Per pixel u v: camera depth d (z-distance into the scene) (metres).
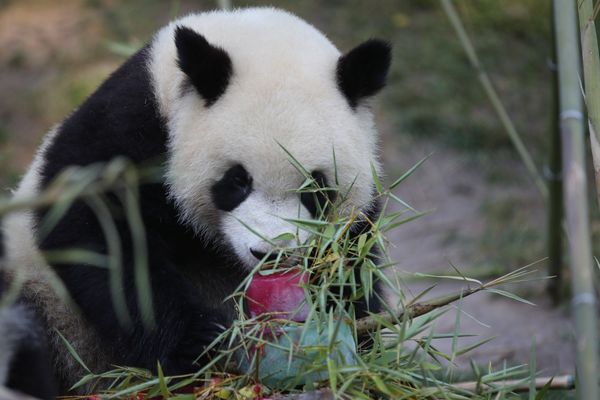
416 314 7.86
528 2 24.70
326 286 7.62
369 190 9.28
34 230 9.45
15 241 9.70
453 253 16.38
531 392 7.72
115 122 9.27
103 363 9.67
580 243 5.86
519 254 15.86
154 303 9.02
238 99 8.79
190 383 8.02
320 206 8.73
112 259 6.30
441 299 7.89
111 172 5.78
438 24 23.75
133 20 23.31
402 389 7.41
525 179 19.12
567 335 12.77
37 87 21.25
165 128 9.30
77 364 9.73
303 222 7.99
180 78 9.37
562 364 11.80
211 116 8.90
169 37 9.93
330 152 8.69
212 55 8.80
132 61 9.95
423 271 15.73
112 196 9.03
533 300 14.43
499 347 12.61
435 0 24.38
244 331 7.87
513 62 22.91
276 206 8.59
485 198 18.50
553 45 12.04
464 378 10.73
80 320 9.60
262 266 8.17
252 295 7.87
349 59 9.09
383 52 9.27
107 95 9.57
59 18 23.72
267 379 7.61
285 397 7.21
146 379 8.43
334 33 23.02
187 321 9.02
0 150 19.03
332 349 7.23
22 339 6.88
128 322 8.98
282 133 8.56
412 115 20.64
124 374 8.21
